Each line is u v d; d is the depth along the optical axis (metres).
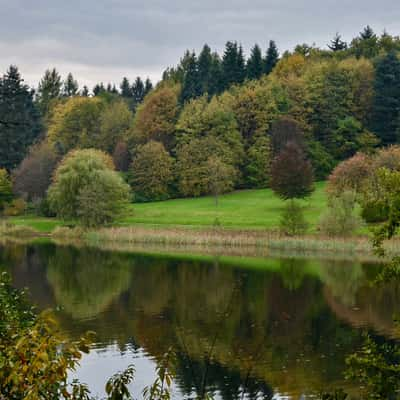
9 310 10.90
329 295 37.84
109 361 24.45
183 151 102.31
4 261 52.56
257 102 108.44
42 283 42.09
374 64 120.25
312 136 111.25
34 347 7.09
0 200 91.75
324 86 113.50
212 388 21.22
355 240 58.50
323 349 26.19
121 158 109.50
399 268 11.38
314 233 63.19
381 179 11.53
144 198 100.56
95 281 42.97
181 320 31.34
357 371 11.23
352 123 109.06
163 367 8.47
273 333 28.73
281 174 83.06
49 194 77.38
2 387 7.01
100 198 72.94
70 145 123.31
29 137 113.75
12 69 99.06
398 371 10.91
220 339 27.58
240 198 96.31
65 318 31.62
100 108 129.75
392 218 11.21
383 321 31.09
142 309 33.91
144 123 112.62
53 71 162.38
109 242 68.25
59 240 71.00
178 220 77.81
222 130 105.00
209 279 43.62
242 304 35.19
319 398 20.34
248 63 136.62
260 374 22.83
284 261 52.56
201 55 145.00
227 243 63.25
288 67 131.62
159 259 54.28
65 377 7.11
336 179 77.69
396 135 111.00
